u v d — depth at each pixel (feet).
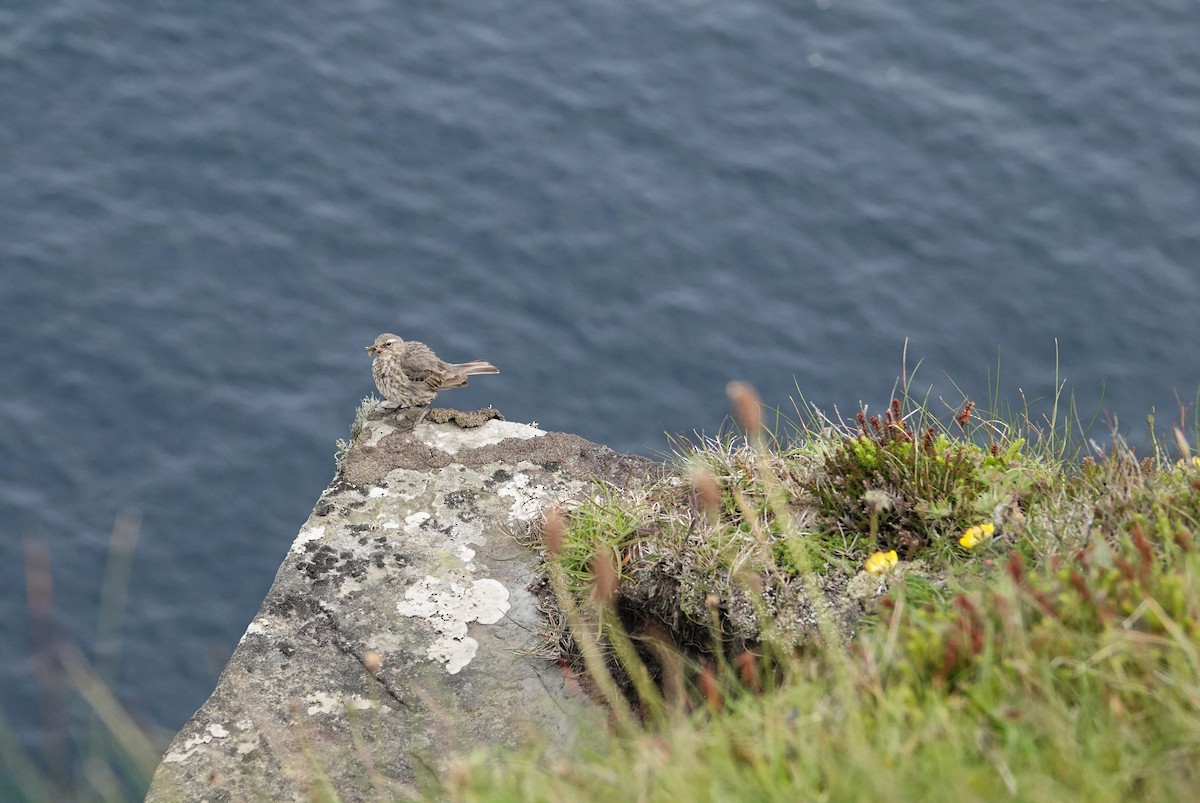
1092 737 31.04
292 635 51.16
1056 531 44.32
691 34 227.61
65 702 119.96
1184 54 222.89
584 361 173.78
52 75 206.18
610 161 204.03
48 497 154.20
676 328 178.60
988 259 188.75
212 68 212.02
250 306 178.91
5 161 193.36
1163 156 204.23
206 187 194.49
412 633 51.16
